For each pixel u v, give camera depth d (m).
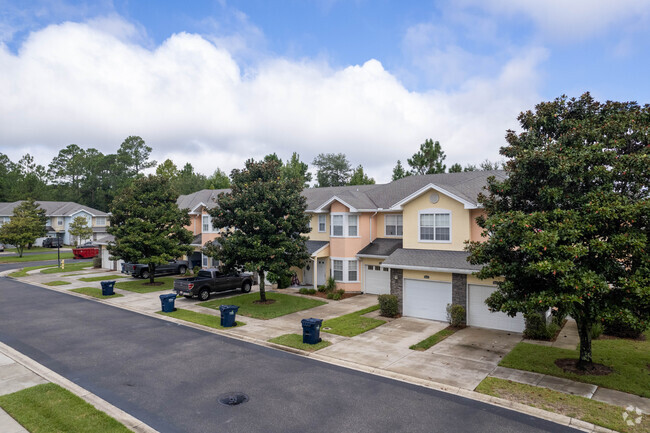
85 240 68.12
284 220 21.66
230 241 20.78
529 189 12.19
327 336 15.90
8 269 39.56
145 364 12.76
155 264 31.55
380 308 19.66
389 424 8.85
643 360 12.67
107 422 8.67
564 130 12.70
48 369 12.19
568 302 10.34
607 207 9.98
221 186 69.00
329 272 26.91
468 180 23.47
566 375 11.48
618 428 8.46
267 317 19.09
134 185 29.33
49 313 20.33
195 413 9.35
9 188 90.94
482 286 17.38
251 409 9.58
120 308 21.66
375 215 26.73
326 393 10.54
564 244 10.62
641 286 9.77
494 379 11.28
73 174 102.31
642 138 11.11
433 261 18.81
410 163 46.19
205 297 23.86
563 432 8.50
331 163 82.31
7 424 8.49
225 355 13.73
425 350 14.09
